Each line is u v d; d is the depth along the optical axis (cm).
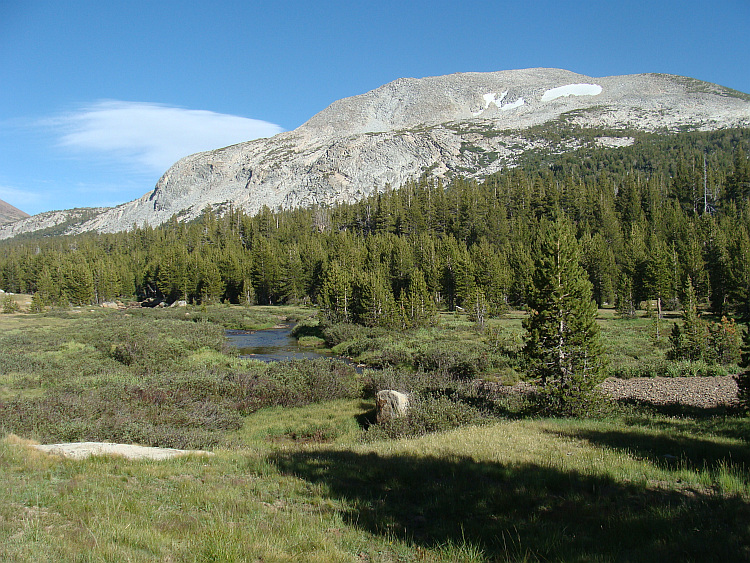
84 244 14962
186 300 9094
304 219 13575
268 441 1433
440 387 1942
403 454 988
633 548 497
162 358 2902
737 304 4900
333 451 1073
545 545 502
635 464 823
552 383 1548
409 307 5091
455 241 8962
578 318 1526
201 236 13362
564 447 980
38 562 423
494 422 1428
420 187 13925
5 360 2588
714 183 10025
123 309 9150
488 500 670
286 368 2375
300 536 536
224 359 3102
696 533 520
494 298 6506
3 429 1168
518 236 9131
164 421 1498
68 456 907
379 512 638
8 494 633
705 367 2461
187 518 585
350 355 3706
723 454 884
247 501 666
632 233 7644
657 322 3681
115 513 581
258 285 9381
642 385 2184
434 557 495
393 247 8550
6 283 11794
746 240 5631
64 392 1861
